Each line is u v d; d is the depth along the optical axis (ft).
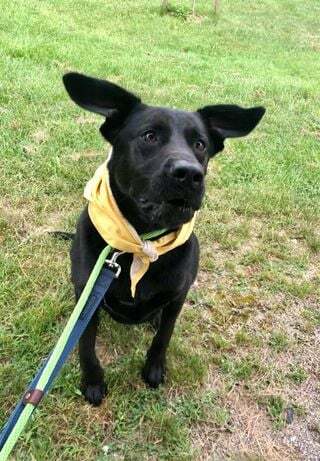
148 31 10.12
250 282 3.25
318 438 2.42
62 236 3.24
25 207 3.49
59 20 8.91
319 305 3.18
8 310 2.74
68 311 2.78
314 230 3.85
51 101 4.90
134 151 2.07
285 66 9.72
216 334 2.84
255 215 3.90
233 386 2.58
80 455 2.18
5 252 3.09
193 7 12.11
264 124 5.53
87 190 2.27
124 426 2.31
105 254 2.07
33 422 2.24
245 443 2.35
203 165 2.24
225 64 8.62
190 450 2.26
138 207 2.03
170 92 5.99
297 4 15.85
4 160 3.85
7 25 7.48
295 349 2.85
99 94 2.13
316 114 6.17
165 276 2.20
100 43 8.02
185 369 2.58
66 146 4.25
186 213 1.92
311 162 4.82
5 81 5.09
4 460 1.46
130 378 2.52
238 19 12.95
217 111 2.33
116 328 2.75
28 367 2.47
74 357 2.56
